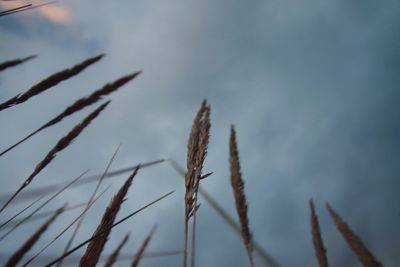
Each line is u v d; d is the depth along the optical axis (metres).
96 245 0.46
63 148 0.56
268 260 0.67
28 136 0.55
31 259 0.43
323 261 0.93
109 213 0.49
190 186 0.49
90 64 0.60
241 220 0.70
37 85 0.56
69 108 0.58
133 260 0.61
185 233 0.47
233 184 0.76
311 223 0.98
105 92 0.61
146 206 0.50
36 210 0.48
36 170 0.53
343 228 1.05
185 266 0.45
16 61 0.62
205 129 0.53
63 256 0.44
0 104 0.53
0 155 0.52
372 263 0.96
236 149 0.81
